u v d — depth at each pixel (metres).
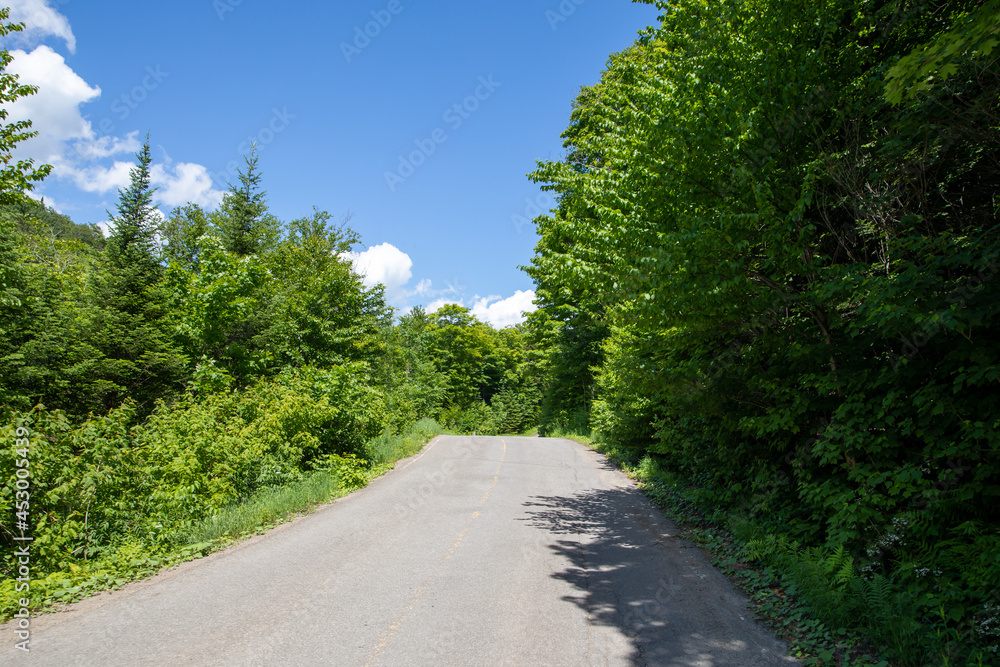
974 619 3.99
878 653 4.09
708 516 8.67
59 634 4.57
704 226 6.54
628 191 8.02
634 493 11.61
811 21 6.77
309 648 4.27
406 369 43.25
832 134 6.95
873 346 6.04
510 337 69.56
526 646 4.30
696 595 5.50
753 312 6.96
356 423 14.77
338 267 22.78
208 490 8.90
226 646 4.30
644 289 7.39
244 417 11.59
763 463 7.98
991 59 4.67
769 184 6.95
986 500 4.77
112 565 6.39
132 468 7.74
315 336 20.41
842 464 6.15
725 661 4.05
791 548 6.13
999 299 4.38
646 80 8.34
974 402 4.79
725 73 7.17
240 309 17.28
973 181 6.12
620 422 15.08
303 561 6.68
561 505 10.23
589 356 30.19
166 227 27.61
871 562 5.12
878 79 6.12
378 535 7.95
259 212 29.03
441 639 4.43
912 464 5.27
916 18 6.60
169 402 16.88
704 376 7.98
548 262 8.45
